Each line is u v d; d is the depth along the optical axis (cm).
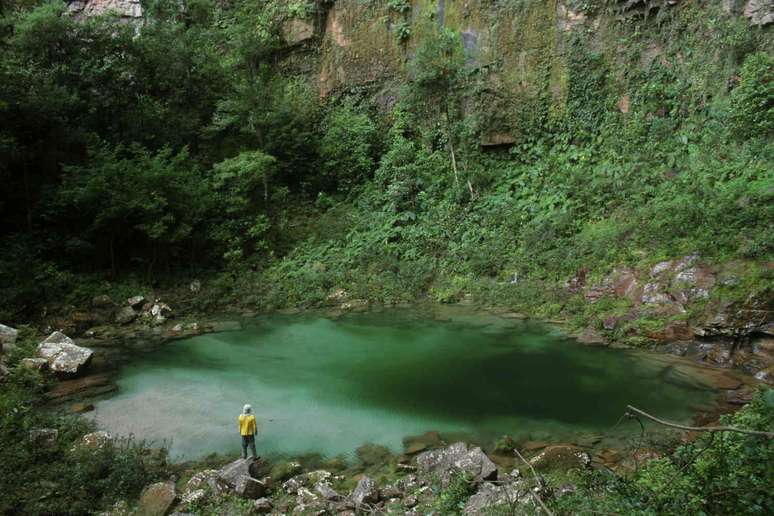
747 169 1820
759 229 1572
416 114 2778
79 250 2200
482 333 1761
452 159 2591
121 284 2181
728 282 1502
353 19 3184
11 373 1292
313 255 2512
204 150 2920
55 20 2486
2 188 2238
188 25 3344
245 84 2830
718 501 486
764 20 2030
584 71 2528
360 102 3186
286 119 2909
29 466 882
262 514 805
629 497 538
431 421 1134
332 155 2983
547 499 654
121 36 2694
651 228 1864
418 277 2264
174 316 2055
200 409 1211
